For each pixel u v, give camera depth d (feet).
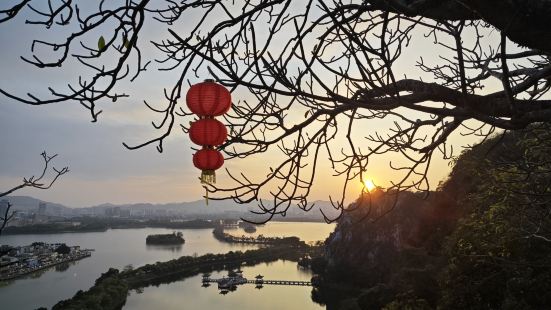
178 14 10.43
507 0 6.77
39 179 10.98
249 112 12.03
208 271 261.24
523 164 15.49
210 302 175.73
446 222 86.38
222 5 8.57
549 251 27.48
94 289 158.20
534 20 6.79
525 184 17.49
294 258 320.50
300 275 246.47
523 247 27.35
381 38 7.04
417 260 84.38
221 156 12.21
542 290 29.22
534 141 16.90
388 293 85.46
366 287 166.09
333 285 184.24
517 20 6.89
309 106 11.60
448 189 92.53
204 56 7.47
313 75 7.77
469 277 34.40
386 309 57.82
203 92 11.56
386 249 170.60
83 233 574.97
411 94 9.25
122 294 170.81
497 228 23.88
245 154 12.32
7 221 10.66
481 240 29.27
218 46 9.83
